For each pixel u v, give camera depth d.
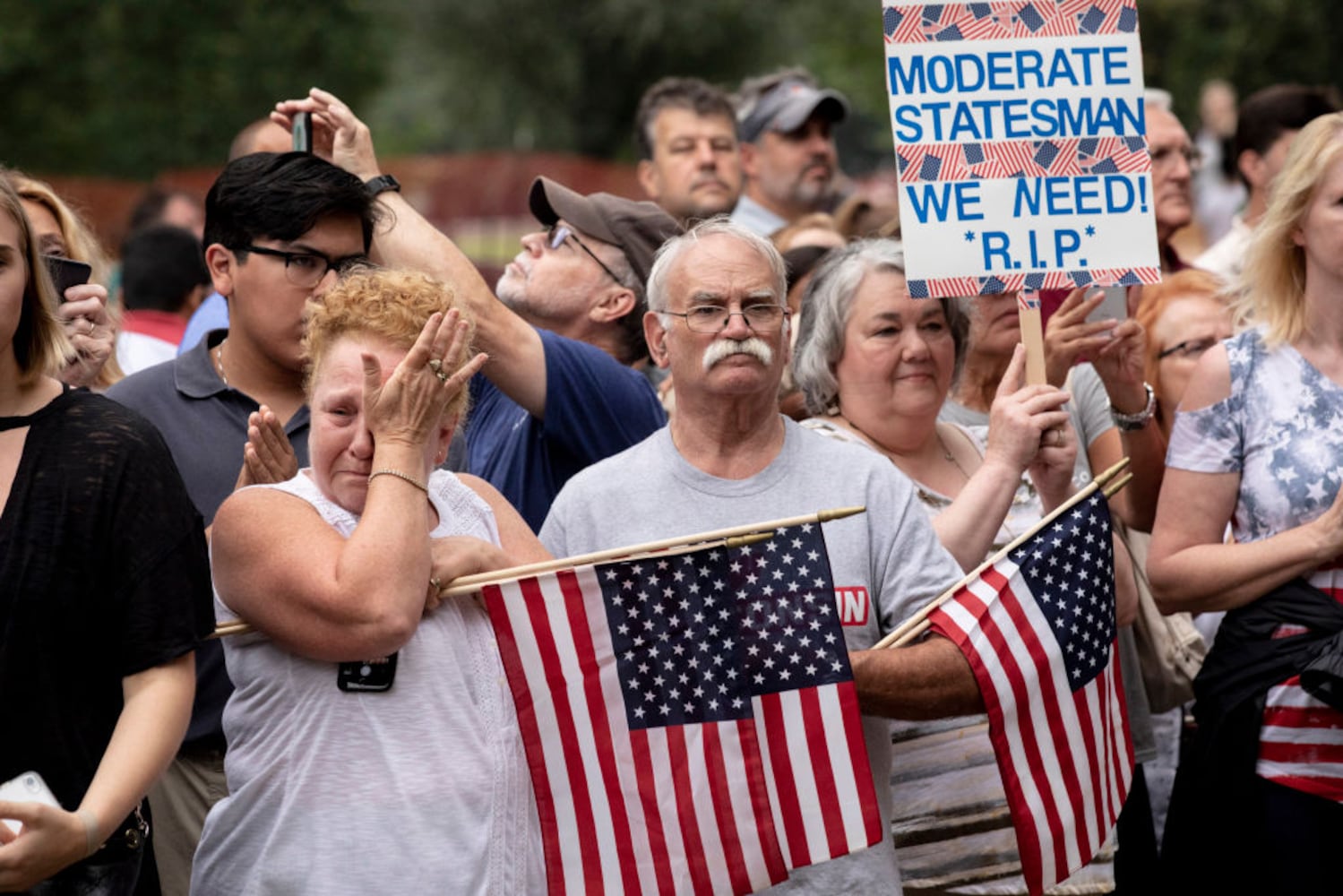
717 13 105.81
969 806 15.49
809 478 14.13
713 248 14.04
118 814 11.28
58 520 11.58
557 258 19.23
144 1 77.31
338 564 11.93
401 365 12.12
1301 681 14.70
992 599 13.93
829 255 16.80
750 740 13.02
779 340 14.05
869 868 13.63
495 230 65.81
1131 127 15.62
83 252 17.98
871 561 14.02
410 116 113.19
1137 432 16.92
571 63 107.50
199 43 78.06
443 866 11.98
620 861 12.73
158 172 76.19
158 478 11.94
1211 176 40.09
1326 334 15.59
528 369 15.95
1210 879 15.49
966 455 16.86
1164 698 18.06
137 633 11.72
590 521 14.17
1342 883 15.04
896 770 15.46
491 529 13.27
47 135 75.00
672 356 14.12
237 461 15.27
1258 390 15.65
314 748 12.08
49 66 75.88
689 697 13.02
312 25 81.19
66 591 11.58
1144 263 15.53
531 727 12.72
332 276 15.12
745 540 13.19
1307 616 15.08
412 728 12.16
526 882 12.47
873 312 16.14
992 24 15.52
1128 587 16.97
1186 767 15.76
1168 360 20.44
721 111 28.77
